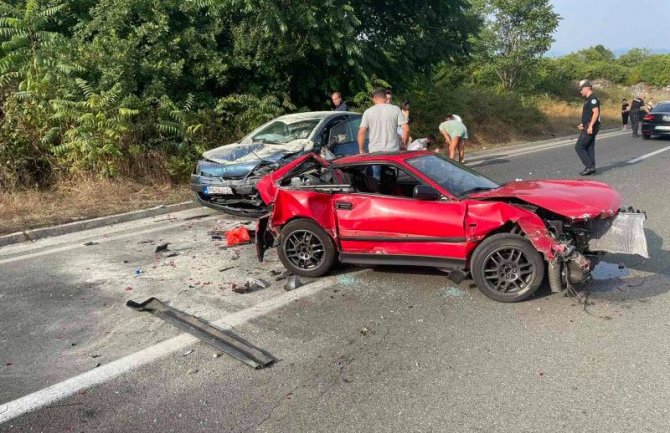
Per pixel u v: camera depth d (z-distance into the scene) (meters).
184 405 3.28
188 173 10.75
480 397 3.25
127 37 11.77
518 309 4.53
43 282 5.59
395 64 16.56
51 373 3.71
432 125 19.30
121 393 3.44
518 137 22.64
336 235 5.35
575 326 4.17
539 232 4.39
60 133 9.97
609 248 4.53
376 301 4.84
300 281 5.41
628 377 3.41
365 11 15.62
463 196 4.90
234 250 6.62
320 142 8.59
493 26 31.67
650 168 12.12
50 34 10.74
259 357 3.81
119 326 4.44
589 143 11.30
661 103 21.16
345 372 3.61
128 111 9.80
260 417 3.14
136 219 8.47
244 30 12.86
